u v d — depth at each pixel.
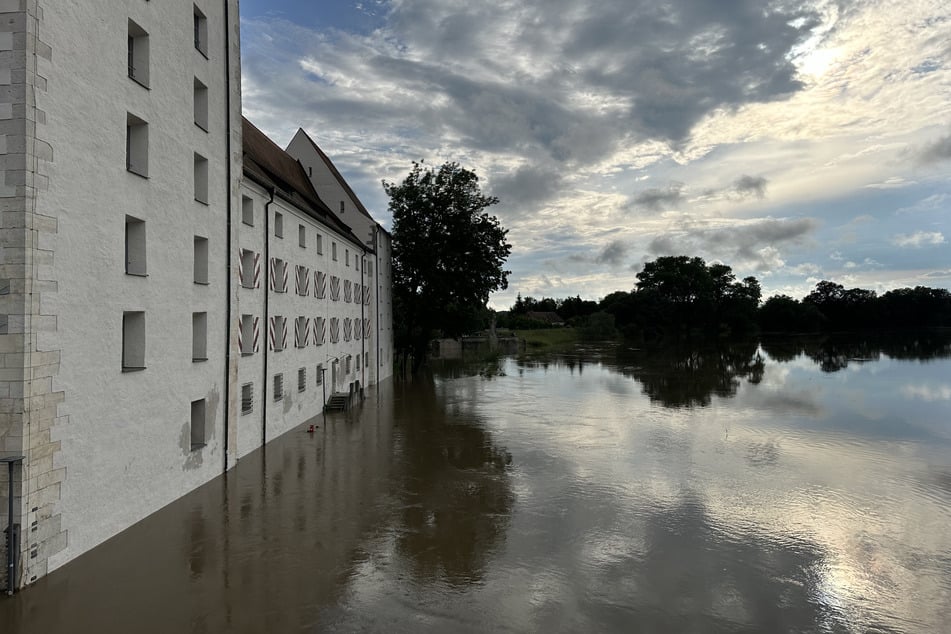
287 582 11.80
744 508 16.75
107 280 13.10
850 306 147.12
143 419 14.66
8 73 10.66
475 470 20.62
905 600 11.48
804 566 12.96
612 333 127.44
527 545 13.92
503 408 35.00
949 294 149.25
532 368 63.25
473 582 11.95
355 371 40.94
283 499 17.05
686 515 16.11
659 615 10.73
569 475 20.08
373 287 46.81
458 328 58.25
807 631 10.30
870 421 30.58
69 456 11.91
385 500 17.16
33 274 10.84
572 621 10.46
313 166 46.06
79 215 12.14
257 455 22.34
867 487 18.89
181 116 16.56
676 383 48.19
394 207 56.88
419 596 11.31
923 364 62.91
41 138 11.03
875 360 68.75
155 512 15.35
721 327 131.25
